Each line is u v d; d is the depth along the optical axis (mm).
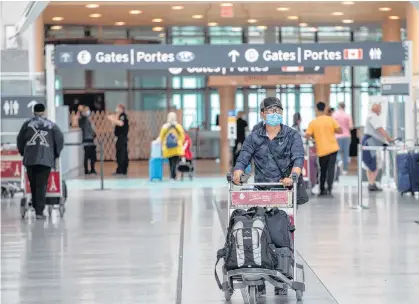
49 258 14578
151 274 12953
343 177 31141
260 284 10195
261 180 11406
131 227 18422
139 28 39531
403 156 24062
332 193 25219
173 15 34219
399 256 14227
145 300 11164
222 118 35500
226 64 25031
